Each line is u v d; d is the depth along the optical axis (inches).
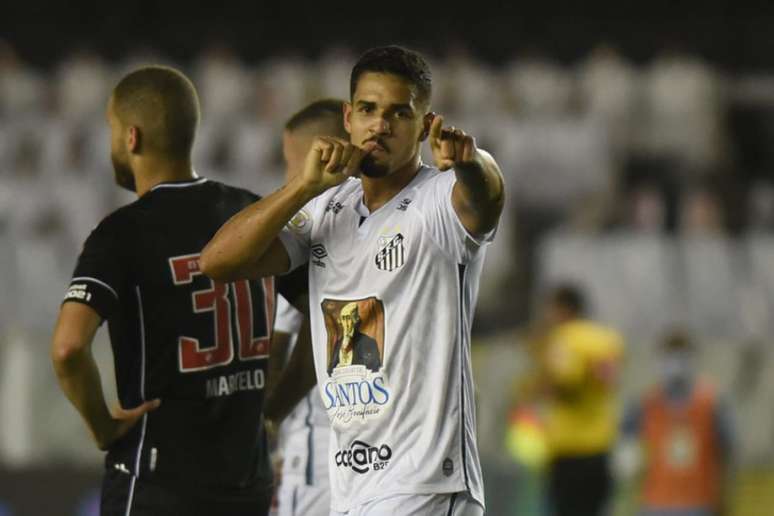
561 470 1493.6
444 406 560.7
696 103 2381.9
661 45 2659.9
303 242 585.3
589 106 2347.4
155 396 623.8
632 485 1551.4
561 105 2329.0
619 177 2288.4
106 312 610.5
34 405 1670.8
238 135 2182.6
